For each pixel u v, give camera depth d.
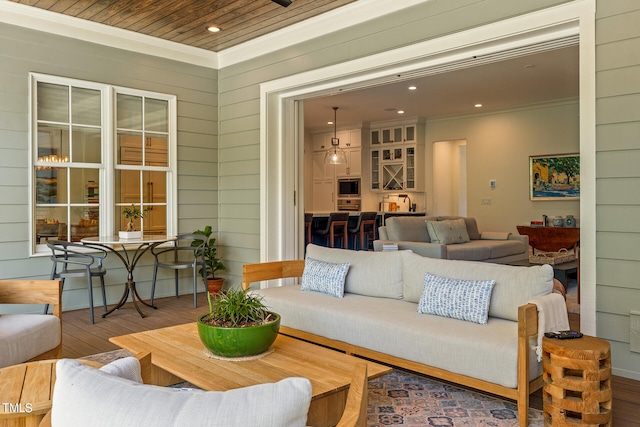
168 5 4.68
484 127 9.50
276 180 5.76
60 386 1.11
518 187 9.08
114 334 4.32
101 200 5.44
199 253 5.91
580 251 3.34
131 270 5.12
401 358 3.07
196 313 5.12
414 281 3.62
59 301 3.28
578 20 3.35
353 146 11.16
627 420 2.62
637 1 3.09
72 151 5.20
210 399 1.03
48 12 4.86
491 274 3.21
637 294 3.11
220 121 6.34
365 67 4.55
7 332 2.79
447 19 3.97
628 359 3.16
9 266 4.75
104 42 5.34
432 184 10.32
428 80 7.02
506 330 2.87
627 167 3.14
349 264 4.04
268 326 2.57
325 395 2.10
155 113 5.84
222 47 6.01
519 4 3.59
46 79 4.96
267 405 1.02
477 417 2.66
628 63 3.13
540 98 8.34
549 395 2.47
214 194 6.37
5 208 4.71
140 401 1.03
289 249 5.85
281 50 5.42
